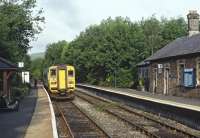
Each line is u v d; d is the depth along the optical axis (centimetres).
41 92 4972
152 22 7762
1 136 1554
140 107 2808
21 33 5278
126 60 6178
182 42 4072
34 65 14788
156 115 2402
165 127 1888
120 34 6350
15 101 2950
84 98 4009
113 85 6212
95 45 6812
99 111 2728
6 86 2884
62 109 2936
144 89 4856
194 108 1925
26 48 5400
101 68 6694
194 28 4256
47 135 1559
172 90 3797
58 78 3919
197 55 3300
